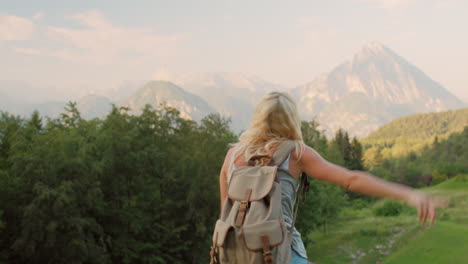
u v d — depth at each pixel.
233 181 1.95
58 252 20.30
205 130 29.58
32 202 19.42
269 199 1.85
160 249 26.88
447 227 42.19
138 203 25.41
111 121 25.95
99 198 22.28
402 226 52.25
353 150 119.88
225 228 1.83
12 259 20.89
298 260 1.93
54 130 23.41
